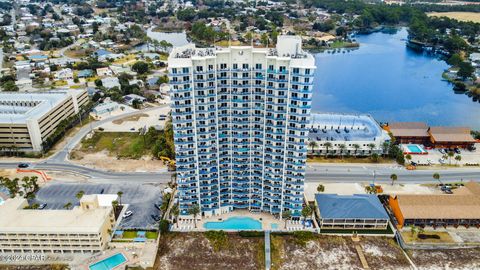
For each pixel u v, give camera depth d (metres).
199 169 191.00
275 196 199.25
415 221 196.25
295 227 196.38
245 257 179.88
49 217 184.50
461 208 199.00
